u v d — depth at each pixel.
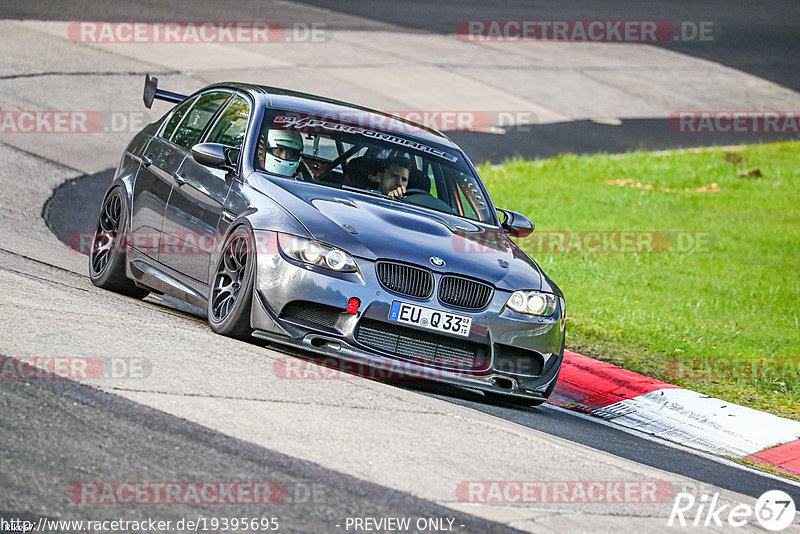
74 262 32.25
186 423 16.62
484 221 27.55
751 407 30.03
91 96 59.66
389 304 22.62
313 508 14.25
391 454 17.08
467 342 23.50
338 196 25.00
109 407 16.70
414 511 14.84
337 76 77.62
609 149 75.19
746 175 71.94
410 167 27.39
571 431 23.69
